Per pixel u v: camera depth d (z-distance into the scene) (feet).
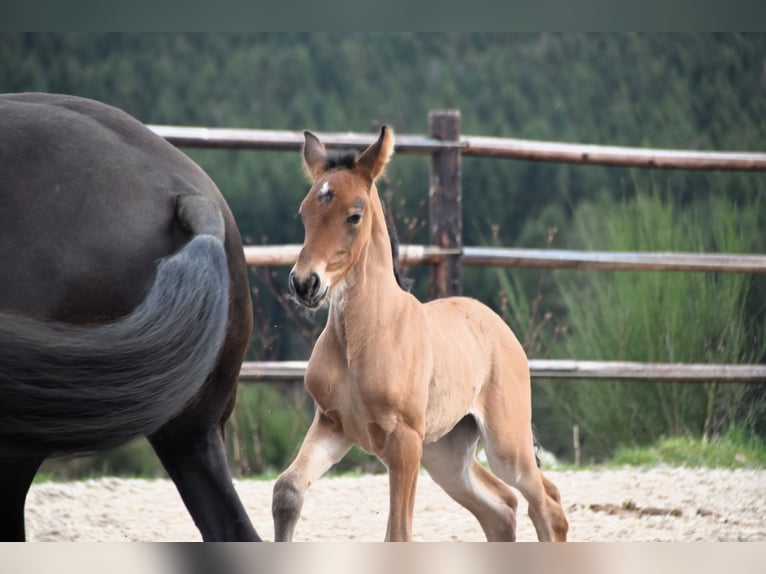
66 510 40.40
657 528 38.58
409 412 27.89
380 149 28.04
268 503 42.60
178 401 19.47
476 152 56.39
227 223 22.40
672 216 66.49
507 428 31.63
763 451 56.95
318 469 27.71
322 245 26.76
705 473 50.21
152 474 65.16
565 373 55.98
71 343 18.24
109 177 20.21
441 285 55.77
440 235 55.77
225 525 21.50
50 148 19.93
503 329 32.89
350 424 27.94
